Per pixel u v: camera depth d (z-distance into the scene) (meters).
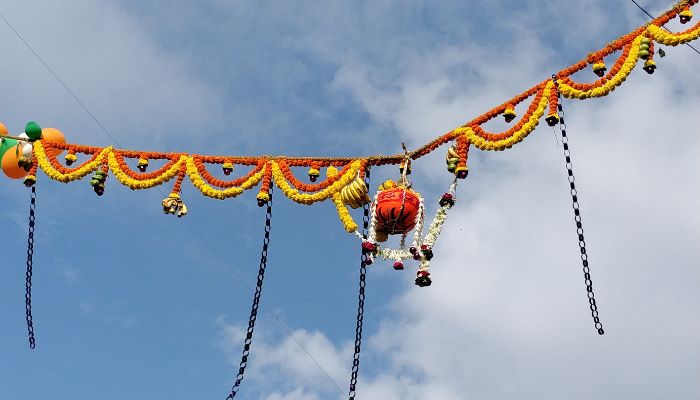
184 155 14.62
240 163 14.30
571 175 11.80
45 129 15.69
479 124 12.81
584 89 12.06
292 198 13.70
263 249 13.77
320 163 13.88
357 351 12.95
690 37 11.48
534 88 12.43
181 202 14.48
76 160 15.52
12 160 15.70
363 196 13.39
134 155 14.98
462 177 12.77
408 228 13.07
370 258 13.01
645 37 11.77
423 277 12.60
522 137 12.33
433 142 13.11
